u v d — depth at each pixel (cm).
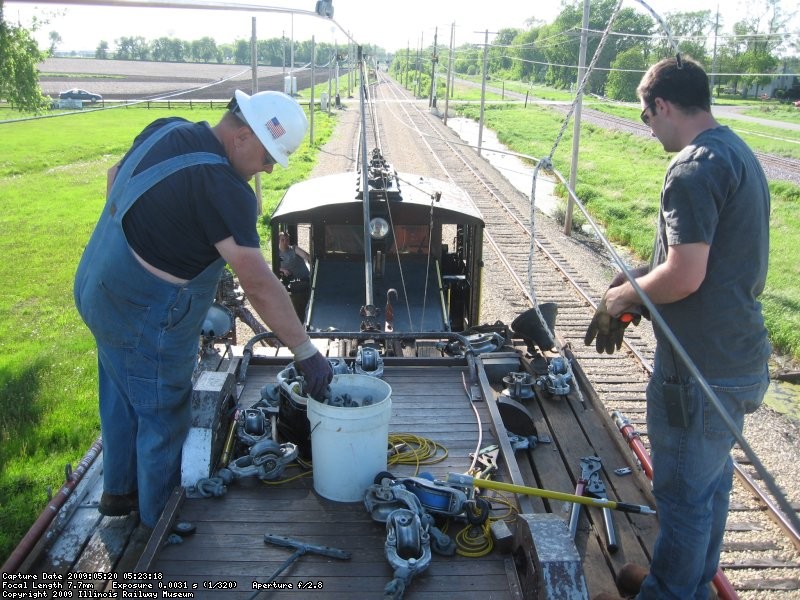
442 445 424
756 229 280
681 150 297
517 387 528
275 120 319
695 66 293
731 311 285
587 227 1941
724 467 324
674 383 301
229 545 330
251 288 311
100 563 354
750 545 618
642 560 378
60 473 675
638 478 436
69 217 1953
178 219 302
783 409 951
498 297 1321
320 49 13212
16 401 845
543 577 272
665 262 280
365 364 476
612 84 5956
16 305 1258
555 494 360
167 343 328
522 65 10125
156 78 8381
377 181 838
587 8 1653
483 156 3288
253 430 406
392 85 10219
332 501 365
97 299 318
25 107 2159
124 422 365
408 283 828
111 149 3434
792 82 6141
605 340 341
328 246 846
